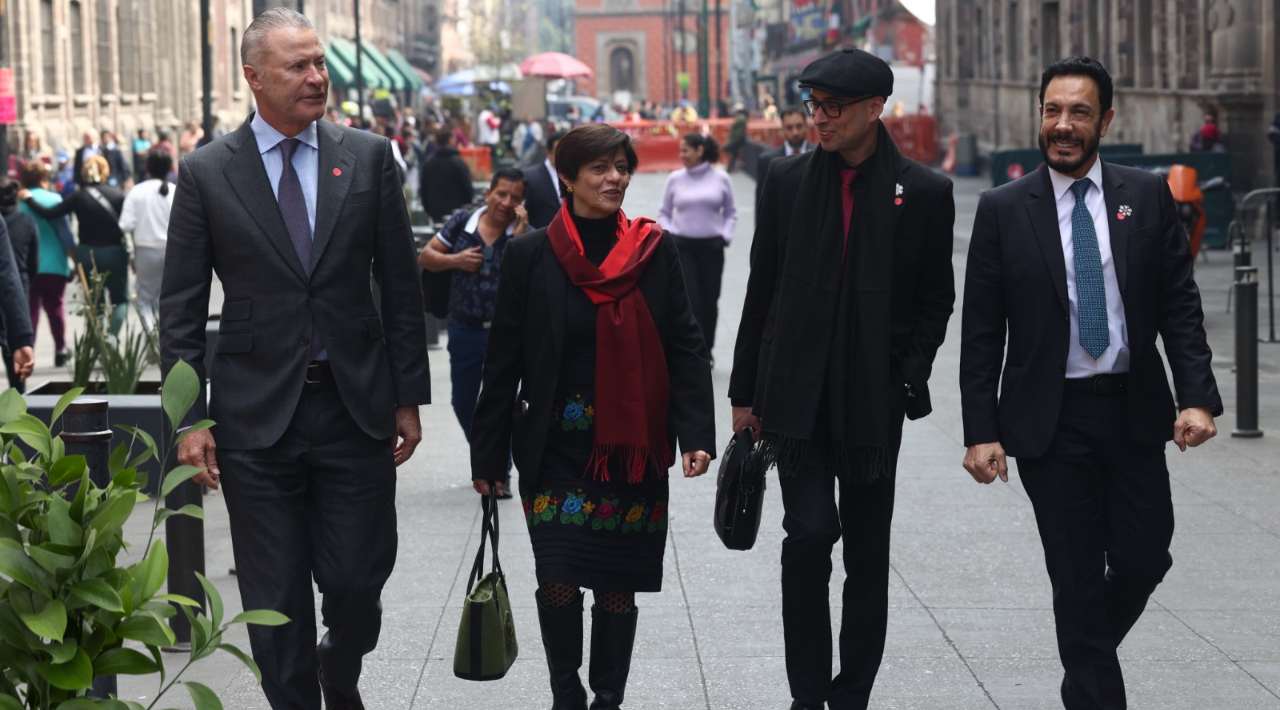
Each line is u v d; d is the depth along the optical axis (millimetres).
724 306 17984
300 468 4879
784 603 5121
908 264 5043
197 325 4883
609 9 134750
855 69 4910
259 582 4797
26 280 13055
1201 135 25219
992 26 46312
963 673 5949
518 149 52438
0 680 3246
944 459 9914
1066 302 4895
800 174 5105
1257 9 24266
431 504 9000
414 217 22984
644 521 5098
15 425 3400
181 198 4891
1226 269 20672
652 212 33656
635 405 4996
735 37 101688
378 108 60750
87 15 36000
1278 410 11305
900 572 7352
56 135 33594
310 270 4863
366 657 6254
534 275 5051
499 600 5016
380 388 4930
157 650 3344
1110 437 4918
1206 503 8555
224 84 47406
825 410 5051
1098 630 4934
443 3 113312
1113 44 33531
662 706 5648
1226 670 5945
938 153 50188
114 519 3252
